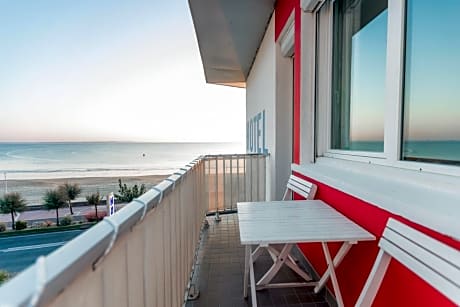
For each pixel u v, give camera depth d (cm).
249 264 187
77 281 47
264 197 446
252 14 415
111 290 62
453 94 111
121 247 68
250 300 195
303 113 256
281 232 137
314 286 206
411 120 134
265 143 487
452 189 110
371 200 130
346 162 204
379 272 116
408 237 102
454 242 83
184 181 183
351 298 164
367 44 182
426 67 125
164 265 117
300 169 250
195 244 251
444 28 114
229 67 707
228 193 431
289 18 302
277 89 393
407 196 111
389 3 147
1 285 34
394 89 143
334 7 231
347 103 212
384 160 155
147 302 91
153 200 90
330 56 238
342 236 132
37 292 34
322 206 190
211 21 434
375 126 171
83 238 51
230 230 351
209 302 193
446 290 82
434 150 120
